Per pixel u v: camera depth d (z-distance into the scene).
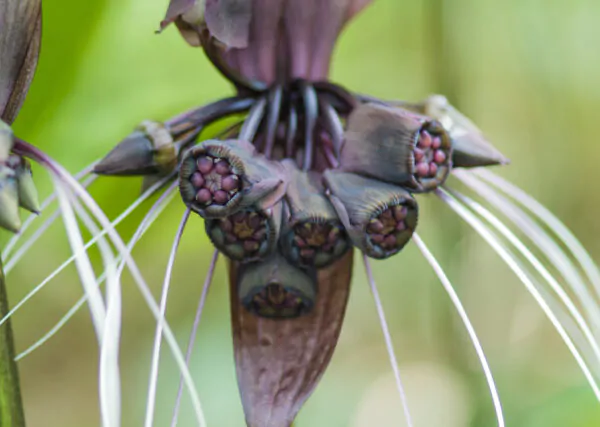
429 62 0.91
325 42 0.73
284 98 0.71
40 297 1.02
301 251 0.69
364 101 0.72
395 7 1.04
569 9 0.92
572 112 1.00
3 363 0.68
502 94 1.00
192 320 1.14
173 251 0.68
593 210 1.09
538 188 1.05
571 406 0.85
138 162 0.69
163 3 0.87
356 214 0.68
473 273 0.93
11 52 0.68
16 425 0.68
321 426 1.23
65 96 0.83
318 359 0.71
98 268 0.87
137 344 1.14
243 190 0.67
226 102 0.71
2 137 0.67
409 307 1.22
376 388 1.25
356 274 1.22
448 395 1.04
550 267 0.99
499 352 1.00
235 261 0.70
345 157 0.69
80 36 0.82
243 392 0.70
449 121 0.71
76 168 0.85
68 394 1.18
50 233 0.88
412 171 0.68
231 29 0.70
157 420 1.11
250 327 0.71
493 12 0.91
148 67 0.88
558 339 1.04
